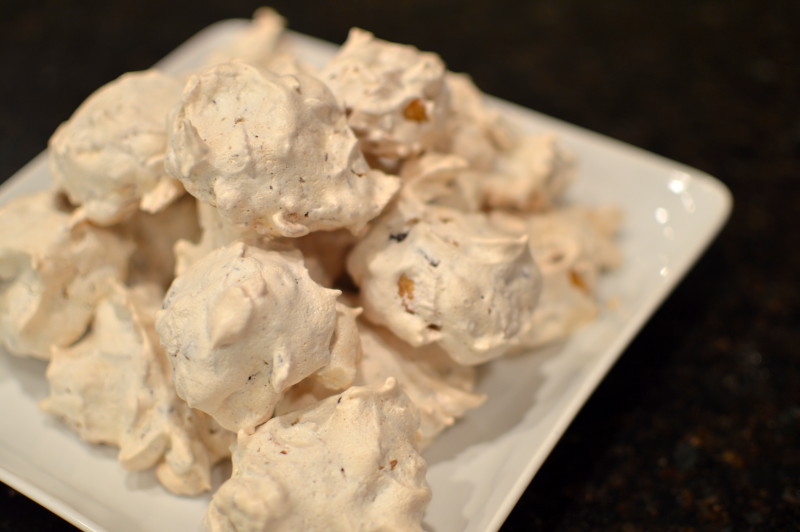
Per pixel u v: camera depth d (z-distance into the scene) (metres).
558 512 0.28
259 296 0.23
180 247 0.27
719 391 0.31
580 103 0.43
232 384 0.23
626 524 0.28
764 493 0.29
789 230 0.37
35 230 0.27
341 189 0.25
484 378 0.29
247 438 0.23
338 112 0.25
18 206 0.29
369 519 0.23
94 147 0.26
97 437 0.26
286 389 0.25
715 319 0.34
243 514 0.22
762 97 0.43
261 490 0.22
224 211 0.24
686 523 0.28
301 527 0.22
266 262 0.24
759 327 0.33
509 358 0.29
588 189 0.34
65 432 0.27
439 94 0.28
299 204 0.24
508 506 0.25
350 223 0.25
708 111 0.43
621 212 0.33
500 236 0.27
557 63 0.46
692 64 0.45
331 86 0.27
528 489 0.29
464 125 0.31
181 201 0.28
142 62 0.44
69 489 0.26
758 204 0.38
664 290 0.30
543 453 0.26
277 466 0.23
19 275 0.27
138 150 0.26
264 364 0.23
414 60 0.28
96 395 0.26
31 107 0.41
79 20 0.47
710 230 0.32
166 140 0.26
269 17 0.37
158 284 0.29
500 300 0.26
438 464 0.27
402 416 0.24
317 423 0.24
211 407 0.24
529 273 0.27
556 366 0.29
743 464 0.30
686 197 0.33
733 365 0.32
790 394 0.31
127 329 0.27
